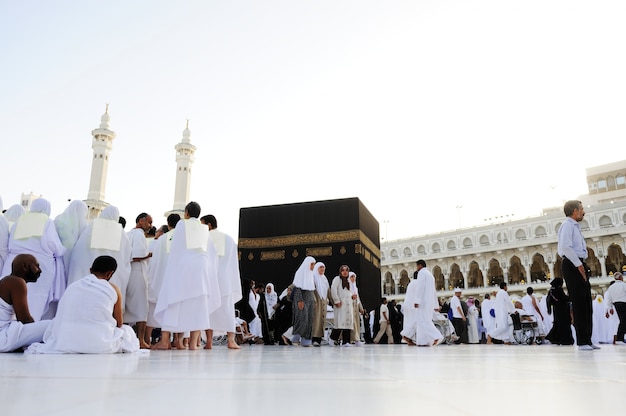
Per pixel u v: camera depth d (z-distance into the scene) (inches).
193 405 45.1
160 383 64.1
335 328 361.4
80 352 148.3
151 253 261.6
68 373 76.9
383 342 596.7
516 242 1835.6
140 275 256.7
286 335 395.9
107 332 155.0
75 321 151.6
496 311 520.1
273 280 629.6
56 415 37.5
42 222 220.4
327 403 47.8
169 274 217.2
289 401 49.0
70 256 240.2
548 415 40.8
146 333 271.4
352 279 401.1
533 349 249.9
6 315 160.1
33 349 147.8
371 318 665.0
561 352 199.5
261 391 57.2
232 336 250.5
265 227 652.7
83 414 38.3
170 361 119.5
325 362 122.7
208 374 80.6
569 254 215.9
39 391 52.7
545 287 1764.3
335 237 624.4
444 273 2012.8
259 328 460.8
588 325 215.9
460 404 47.4
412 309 367.9
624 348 243.6
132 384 62.3
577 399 51.3
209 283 229.5
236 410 42.8
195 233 220.1
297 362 122.3
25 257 172.4
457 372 89.6
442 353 193.5
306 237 633.6
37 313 211.6
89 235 234.7
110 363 106.4
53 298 222.5
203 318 215.9
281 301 404.8
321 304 347.3
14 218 264.1
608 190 2305.6
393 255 2161.7
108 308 157.9
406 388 61.5
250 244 649.6
